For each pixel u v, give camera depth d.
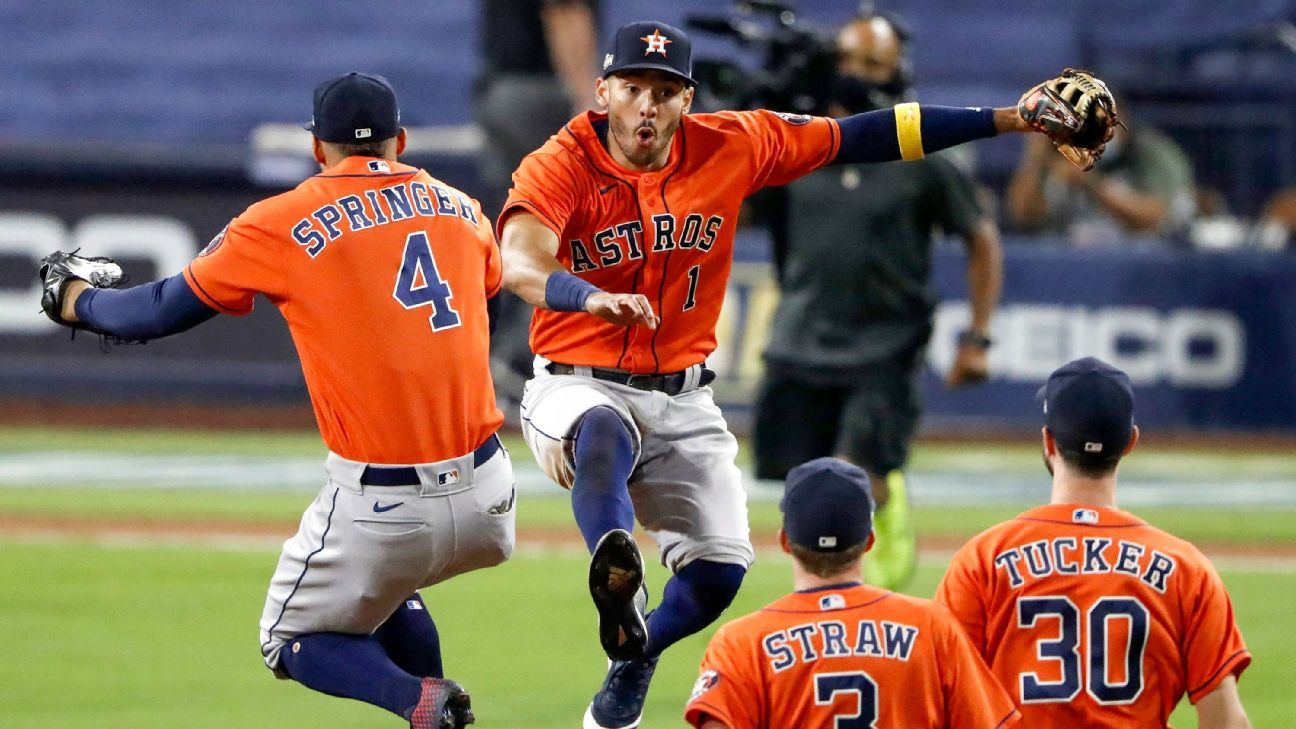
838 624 15.51
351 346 19.19
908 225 34.00
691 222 20.73
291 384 67.50
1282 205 70.94
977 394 66.56
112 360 66.94
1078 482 17.09
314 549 19.62
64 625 32.38
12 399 66.38
